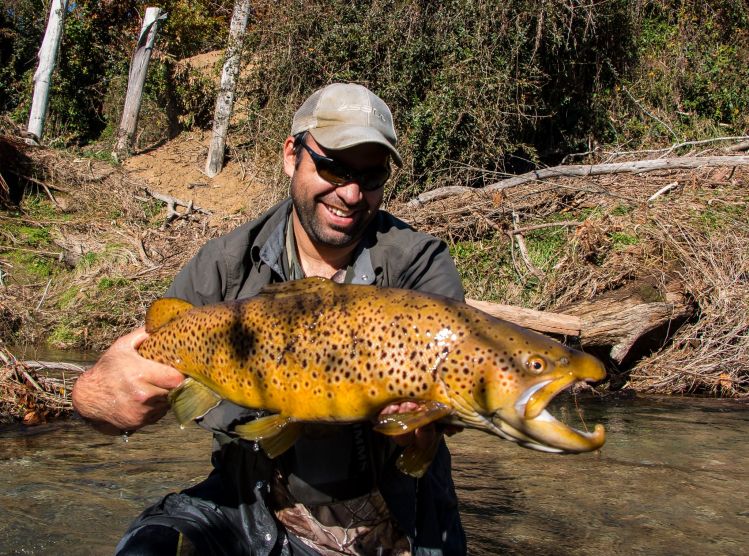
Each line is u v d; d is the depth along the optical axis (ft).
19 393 9.11
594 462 7.25
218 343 3.48
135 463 7.16
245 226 4.19
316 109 3.85
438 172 17.01
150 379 3.63
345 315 3.27
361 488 3.89
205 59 25.81
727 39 21.89
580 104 19.70
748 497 6.23
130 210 19.06
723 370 10.87
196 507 3.90
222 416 3.88
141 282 15.26
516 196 15.02
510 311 10.61
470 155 17.02
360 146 3.73
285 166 4.14
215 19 27.55
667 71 20.42
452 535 4.20
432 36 17.72
